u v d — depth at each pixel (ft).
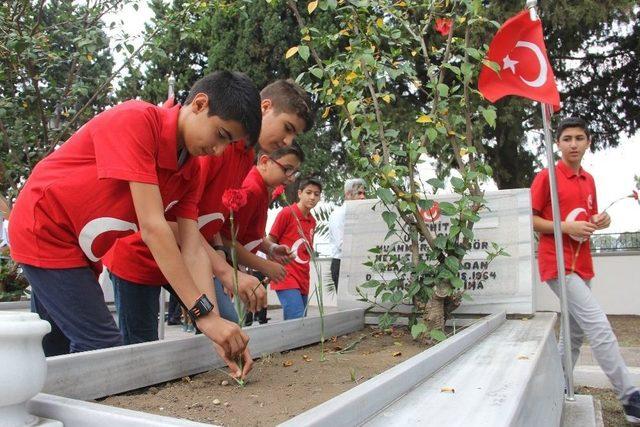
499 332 9.94
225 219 10.43
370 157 10.80
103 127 6.22
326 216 17.38
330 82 11.02
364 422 4.53
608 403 14.48
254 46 47.96
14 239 7.23
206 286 7.43
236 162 9.22
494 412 4.78
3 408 3.84
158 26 18.56
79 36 18.22
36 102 20.29
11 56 18.49
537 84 11.12
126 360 6.22
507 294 12.30
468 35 11.05
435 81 10.70
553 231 12.77
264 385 6.72
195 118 6.43
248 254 10.61
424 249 12.70
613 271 37.45
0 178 20.63
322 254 28.30
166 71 51.96
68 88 20.01
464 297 11.29
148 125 6.27
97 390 5.85
